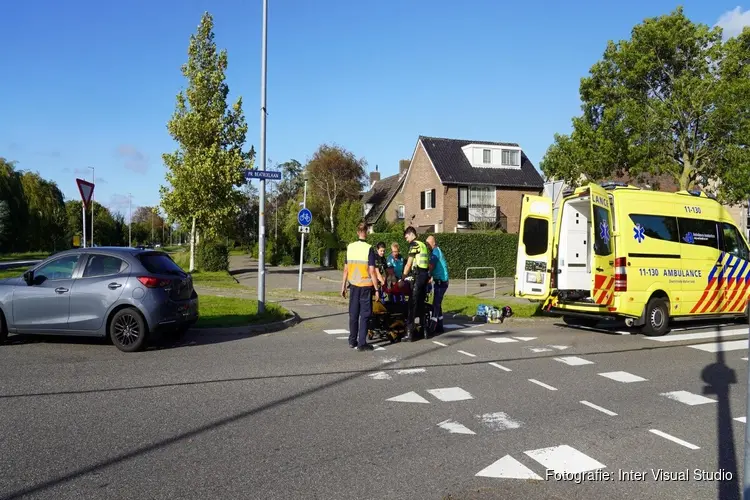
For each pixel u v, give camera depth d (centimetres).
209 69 2898
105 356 824
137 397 611
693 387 685
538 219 1157
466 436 504
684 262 1109
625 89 2086
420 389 662
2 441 477
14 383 664
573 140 2284
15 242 4672
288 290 1914
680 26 2005
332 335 1046
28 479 402
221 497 376
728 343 992
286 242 5128
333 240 4175
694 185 2094
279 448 468
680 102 1923
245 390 645
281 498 376
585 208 1123
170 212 2836
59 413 554
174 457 445
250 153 2991
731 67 1911
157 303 851
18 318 869
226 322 1116
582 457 458
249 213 7369
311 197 5422
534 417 561
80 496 376
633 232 1045
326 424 531
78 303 855
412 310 982
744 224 2811
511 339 1023
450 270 2844
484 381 704
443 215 3675
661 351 914
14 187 4659
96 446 467
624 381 712
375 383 687
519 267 1183
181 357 825
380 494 384
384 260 1020
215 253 2961
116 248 898
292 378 705
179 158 2855
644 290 1049
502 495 387
